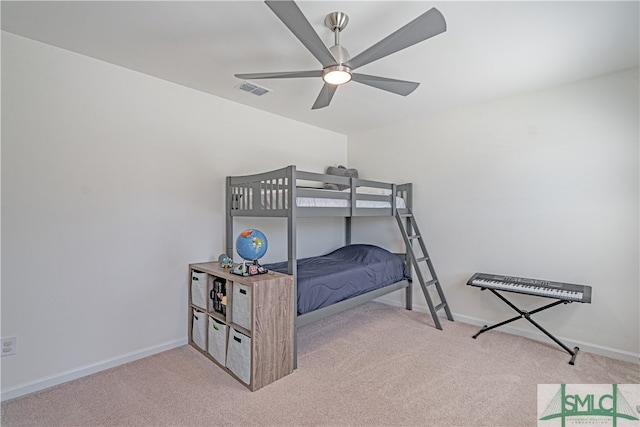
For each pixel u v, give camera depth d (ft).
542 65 8.27
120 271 8.39
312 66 8.38
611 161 8.77
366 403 6.65
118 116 8.34
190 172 9.78
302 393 7.03
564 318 9.57
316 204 9.04
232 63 8.20
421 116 12.69
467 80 9.23
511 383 7.39
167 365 8.34
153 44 7.29
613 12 5.97
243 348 7.40
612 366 8.21
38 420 6.12
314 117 12.79
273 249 12.30
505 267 10.69
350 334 10.44
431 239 12.55
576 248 9.34
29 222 7.08
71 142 7.61
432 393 7.00
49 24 6.49
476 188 11.33
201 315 9.08
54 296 7.41
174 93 9.41
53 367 7.39
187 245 9.71
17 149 6.93
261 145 11.85
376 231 14.44
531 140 10.11
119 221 8.37
